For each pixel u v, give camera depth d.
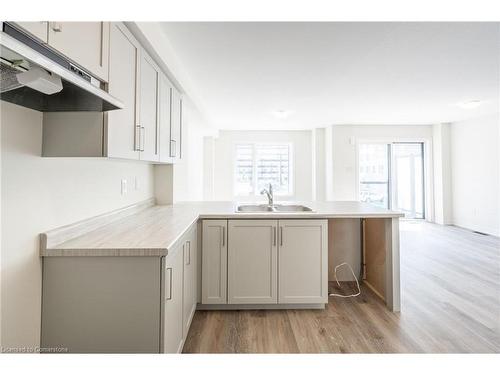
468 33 2.48
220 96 4.44
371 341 2.11
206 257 2.55
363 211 2.70
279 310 2.62
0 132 1.19
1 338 1.20
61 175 1.57
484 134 5.84
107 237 1.66
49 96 1.23
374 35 2.51
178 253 1.76
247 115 5.84
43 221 1.44
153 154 2.19
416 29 2.40
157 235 1.71
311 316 2.51
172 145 2.74
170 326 1.56
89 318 1.43
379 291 2.94
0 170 1.19
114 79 1.53
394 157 7.13
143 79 1.96
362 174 7.14
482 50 2.82
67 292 1.43
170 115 2.68
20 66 0.95
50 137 1.44
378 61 3.08
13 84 1.04
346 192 6.85
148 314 1.44
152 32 2.09
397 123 6.76
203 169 7.50
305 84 3.85
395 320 2.43
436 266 3.80
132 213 2.51
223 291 2.56
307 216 2.54
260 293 2.56
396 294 2.59
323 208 2.93
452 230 6.11
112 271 1.44
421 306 2.68
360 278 3.37
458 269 3.68
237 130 7.61
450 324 2.35
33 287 1.37
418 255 4.30
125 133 1.67
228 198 7.61
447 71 3.38
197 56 2.92
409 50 2.81
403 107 5.17
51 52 1.08
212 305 2.63
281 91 4.17
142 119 1.95
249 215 2.54
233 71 3.36
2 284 1.20
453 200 6.66
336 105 5.02
